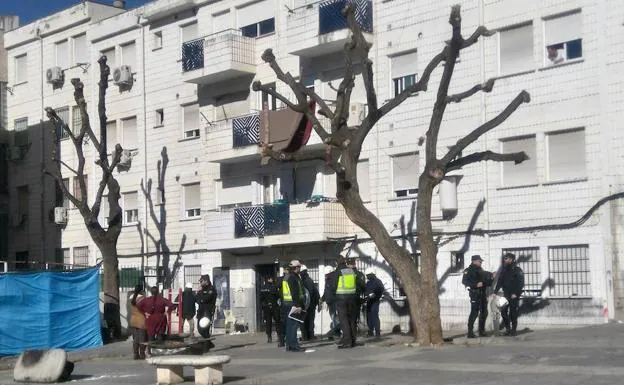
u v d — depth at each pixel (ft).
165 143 124.47
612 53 81.87
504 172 89.15
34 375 63.05
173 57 123.85
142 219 127.24
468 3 91.91
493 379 50.16
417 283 70.13
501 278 76.23
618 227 80.94
